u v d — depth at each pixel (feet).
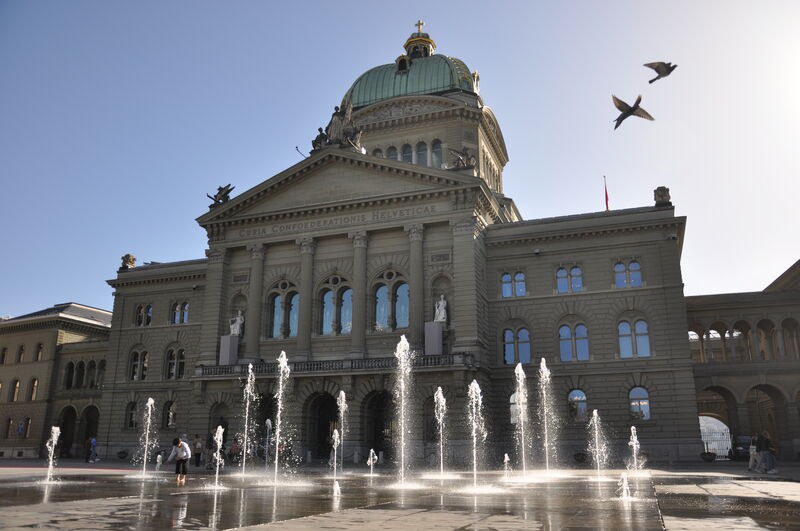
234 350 183.73
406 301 176.04
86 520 45.73
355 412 164.25
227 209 194.59
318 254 186.39
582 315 171.32
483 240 180.24
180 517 48.11
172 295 217.36
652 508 53.26
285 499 65.16
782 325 174.29
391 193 177.78
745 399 167.12
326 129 222.28
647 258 169.78
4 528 40.34
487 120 235.61
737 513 48.26
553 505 57.06
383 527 41.55
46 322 262.06
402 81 240.32
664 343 163.53
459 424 154.40
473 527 41.42
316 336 179.73
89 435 250.98
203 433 178.81
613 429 162.40
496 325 176.35
